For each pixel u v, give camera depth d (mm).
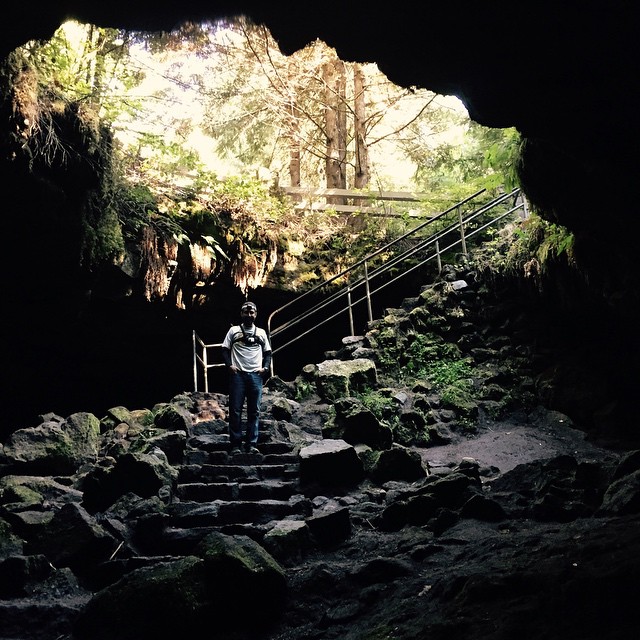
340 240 12188
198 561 4133
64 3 4840
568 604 3117
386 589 4102
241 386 7160
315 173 17078
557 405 8609
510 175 7535
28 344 10359
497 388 8891
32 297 9156
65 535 4961
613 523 4352
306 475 6281
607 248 7082
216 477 6402
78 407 12297
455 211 12258
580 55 4801
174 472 6199
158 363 11906
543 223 8625
